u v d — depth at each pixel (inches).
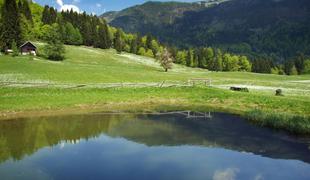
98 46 6122.1
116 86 2304.4
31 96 1872.5
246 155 1031.6
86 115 1667.1
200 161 973.2
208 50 6496.1
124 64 4815.5
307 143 1165.1
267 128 1401.3
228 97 2096.5
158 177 840.9
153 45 6963.6
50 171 874.1
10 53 4109.3
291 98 2012.8
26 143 1140.5
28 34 5418.3
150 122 1525.6
